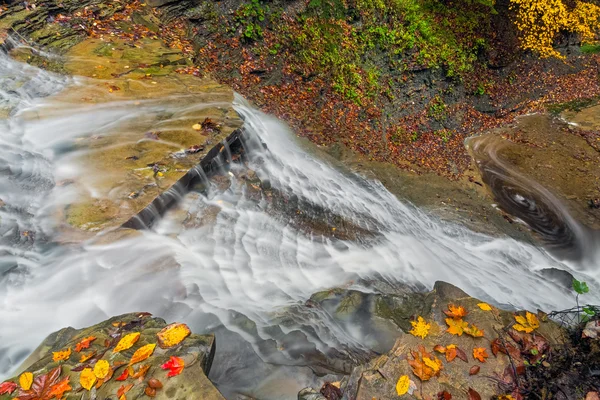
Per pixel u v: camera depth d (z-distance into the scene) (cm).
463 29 1169
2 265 345
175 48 762
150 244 386
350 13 1034
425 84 1120
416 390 265
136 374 236
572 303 546
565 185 988
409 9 1107
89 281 341
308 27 977
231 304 364
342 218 614
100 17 761
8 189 414
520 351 293
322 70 970
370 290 438
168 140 508
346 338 342
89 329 281
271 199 564
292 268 456
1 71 575
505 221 848
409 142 1027
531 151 1109
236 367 298
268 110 849
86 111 547
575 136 1185
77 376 238
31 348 304
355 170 823
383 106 1034
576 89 1405
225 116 581
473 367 279
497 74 1266
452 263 598
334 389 278
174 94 621
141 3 824
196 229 438
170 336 264
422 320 321
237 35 904
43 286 335
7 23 638
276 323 346
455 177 978
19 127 500
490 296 509
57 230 373
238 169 570
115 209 400
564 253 791
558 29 1352
